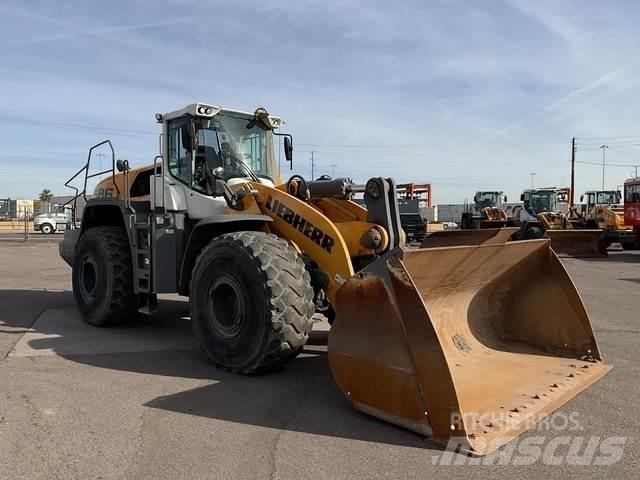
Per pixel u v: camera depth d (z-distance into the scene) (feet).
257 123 21.58
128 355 18.02
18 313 25.30
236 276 15.56
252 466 10.21
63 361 17.17
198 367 16.58
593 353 15.93
